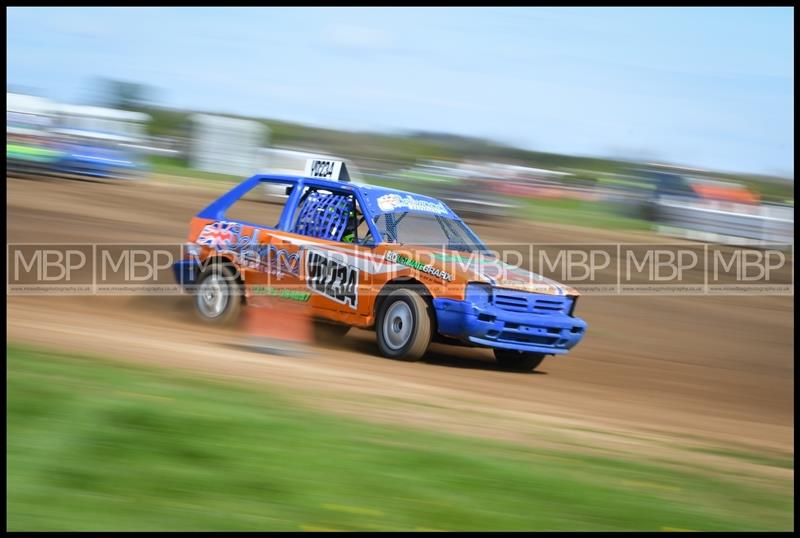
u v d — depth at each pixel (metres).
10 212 27.52
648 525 6.00
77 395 7.88
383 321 12.65
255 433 7.24
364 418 8.23
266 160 49.06
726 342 17.70
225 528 5.40
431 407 9.18
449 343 12.78
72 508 5.55
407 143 78.88
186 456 6.57
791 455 8.91
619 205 42.16
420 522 5.72
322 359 11.82
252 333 13.82
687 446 8.75
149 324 13.72
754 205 35.62
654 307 21.16
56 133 38.84
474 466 6.95
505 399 10.38
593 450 8.02
